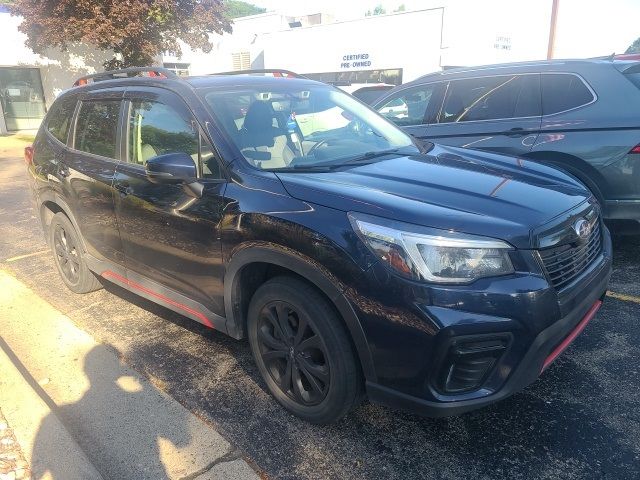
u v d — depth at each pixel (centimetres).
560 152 477
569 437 260
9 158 1442
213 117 308
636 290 421
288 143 319
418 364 221
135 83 368
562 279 242
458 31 2191
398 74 2402
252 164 290
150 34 1931
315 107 361
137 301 448
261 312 282
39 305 441
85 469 247
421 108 582
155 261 340
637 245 527
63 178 415
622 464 241
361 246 230
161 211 318
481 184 272
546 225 237
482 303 215
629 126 446
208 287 305
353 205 240
